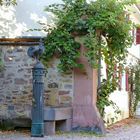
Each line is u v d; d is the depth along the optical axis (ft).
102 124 43.21
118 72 47.67
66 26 43.39
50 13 52.49
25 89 44.73
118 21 42.93
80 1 43.47
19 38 44.62
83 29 42.65
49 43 43.42
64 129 42.98
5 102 45.01
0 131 41.93
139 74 72.54
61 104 44.32
